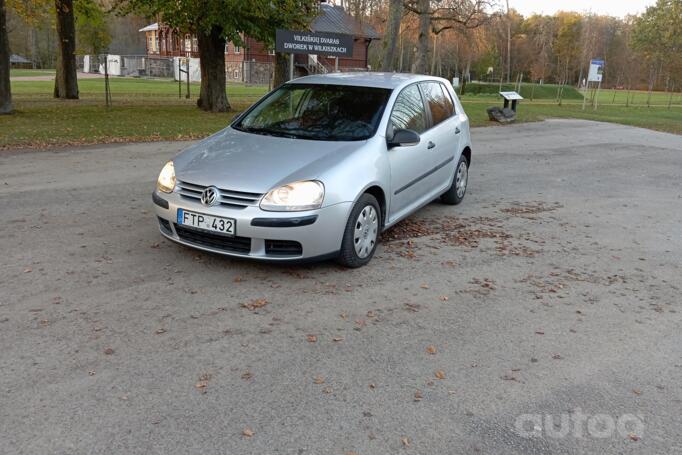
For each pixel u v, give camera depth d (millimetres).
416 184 5988
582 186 9586
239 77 57844
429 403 3123
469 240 6152
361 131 5297
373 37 47219
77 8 26297
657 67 54281
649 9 53688
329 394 3162
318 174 4586
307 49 12977
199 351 3553
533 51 71750
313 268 4996
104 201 7023
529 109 31797
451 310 4340
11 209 6512
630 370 3588
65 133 13039
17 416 2859
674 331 4184
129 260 5000
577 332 4090
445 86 7309
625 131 20625
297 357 3537
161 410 2955
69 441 2693
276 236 4414
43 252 5125
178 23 19062
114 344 3590
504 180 9867
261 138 5297
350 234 4801
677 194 9227
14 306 4047
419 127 6117
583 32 62125
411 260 5387
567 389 3332
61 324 3812
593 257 5824
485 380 3385
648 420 3070
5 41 16625
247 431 2812
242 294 4402
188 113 19547
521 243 6160
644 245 6336
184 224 4641
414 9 23797
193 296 4328
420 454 2711
